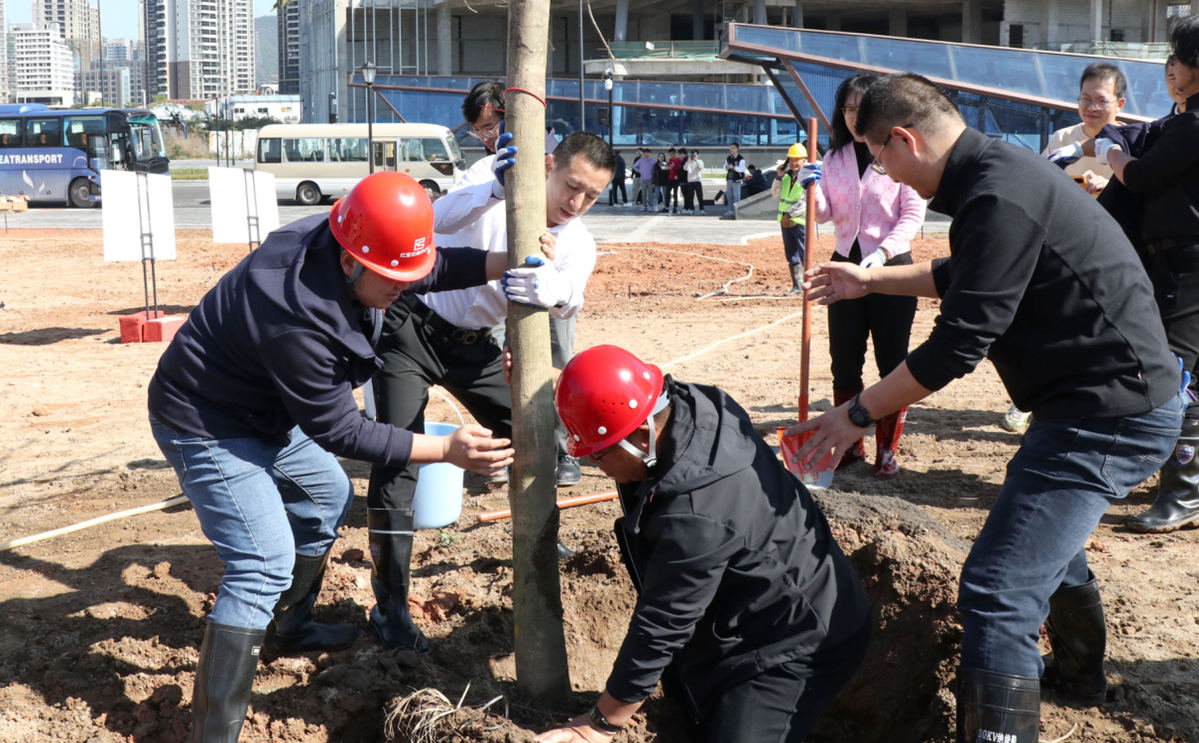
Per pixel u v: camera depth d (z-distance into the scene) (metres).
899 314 5.32
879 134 2.78
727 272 15.84
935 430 6.67
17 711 3.46
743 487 2.73
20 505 5.69
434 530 4.98
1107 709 3.38
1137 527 4.82
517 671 3.35
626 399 2.64
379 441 2.91
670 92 37.97
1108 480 2.70
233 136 89.19
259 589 3.03
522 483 3.17
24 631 4.04
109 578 4.55
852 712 3.69
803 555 2.86
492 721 3.11
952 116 2.73
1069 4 53.25
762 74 50.59
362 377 2.95
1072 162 5.33
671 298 13.20
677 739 3.44
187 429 2.94
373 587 3.86
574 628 3.95
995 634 2.71
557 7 57.56
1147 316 2.69
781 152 38.16
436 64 65.69
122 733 3.40
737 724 2.92
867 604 3.06
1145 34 53.94
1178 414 2.75
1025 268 2.60
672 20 65.19
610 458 2.72
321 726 3.36
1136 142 4.58
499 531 4.84
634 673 2.82
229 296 2.86
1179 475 4.84
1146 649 3.71
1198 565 4.41
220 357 2.89
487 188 3.83
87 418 7.56
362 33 65.06
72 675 3.65
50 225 25.64
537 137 3.09
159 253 11.02
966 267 2.65
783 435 3.42
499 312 4.01
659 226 24.36
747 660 2.91
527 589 3.24
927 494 5.41
